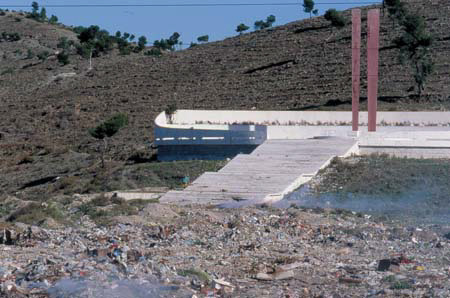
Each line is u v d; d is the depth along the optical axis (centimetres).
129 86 11075
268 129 6275
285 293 2375
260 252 3144
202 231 3684
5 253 2980
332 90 9650
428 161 5462
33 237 3412
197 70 11431
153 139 8019
